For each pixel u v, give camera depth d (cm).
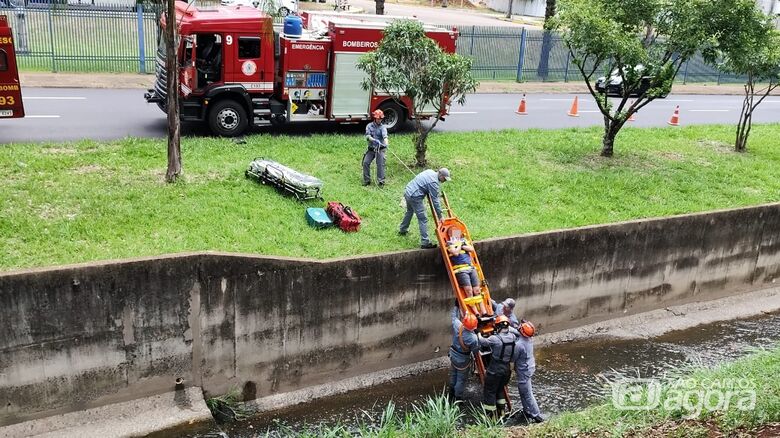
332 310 1137
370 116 1889
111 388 1012
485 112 2447
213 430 1009
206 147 1595
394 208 1372
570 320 1403
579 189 1594
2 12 2416
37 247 1030
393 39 1493
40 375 960
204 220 1197
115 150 1510
